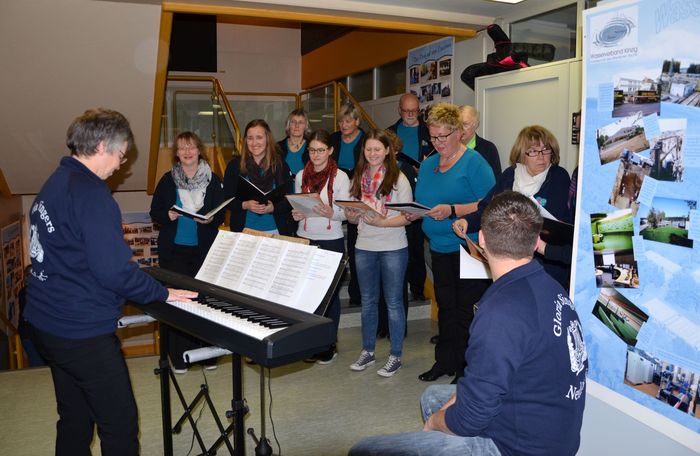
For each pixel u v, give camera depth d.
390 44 7.06
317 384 3.71
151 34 4.88
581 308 2.12
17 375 3.88
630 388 1.95
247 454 2.80
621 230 1.95
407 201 3.63
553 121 4.10
